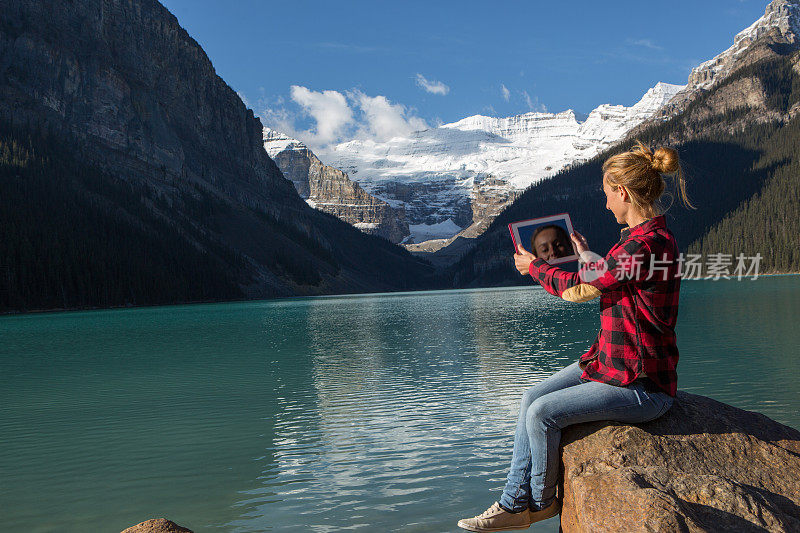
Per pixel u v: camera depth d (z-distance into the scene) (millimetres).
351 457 11742
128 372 25812
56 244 121500
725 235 181750
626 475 3854
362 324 53969
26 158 162750
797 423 12852
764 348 25281
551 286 3965
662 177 4012
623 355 3984
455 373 22234
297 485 10141
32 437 14453
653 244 3773
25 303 111500
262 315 77250
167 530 4746
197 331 50469
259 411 16688
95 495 9992
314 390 19781
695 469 4055
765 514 3658
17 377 25250
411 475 10422
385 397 18031
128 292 130125
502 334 37781
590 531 3713
